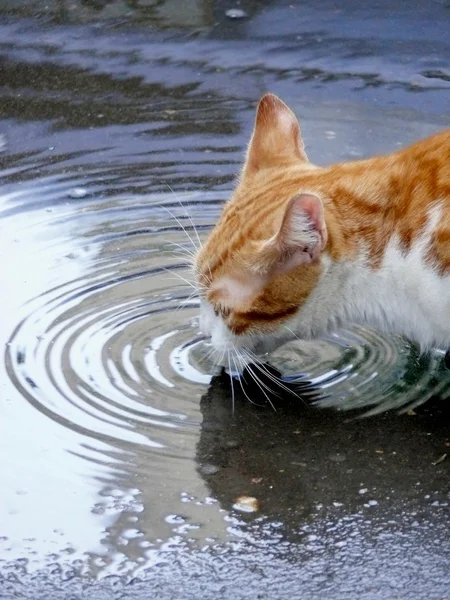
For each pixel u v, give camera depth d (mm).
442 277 4613
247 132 7434
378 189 4797
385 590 3783
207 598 3748
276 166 5145
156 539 4016
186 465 4414
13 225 6348
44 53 8500
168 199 6641
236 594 3768
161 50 8508
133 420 4668
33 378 4926
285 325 4852
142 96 7938
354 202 4781
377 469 4422
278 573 3861
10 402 4758
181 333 5293
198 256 4953
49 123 7609
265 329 4840
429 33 8578
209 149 7242
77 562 3918
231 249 4734
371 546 3996
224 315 4824
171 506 4180
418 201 4684
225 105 7785
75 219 6422
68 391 4840
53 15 8977
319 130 7395
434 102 7727
